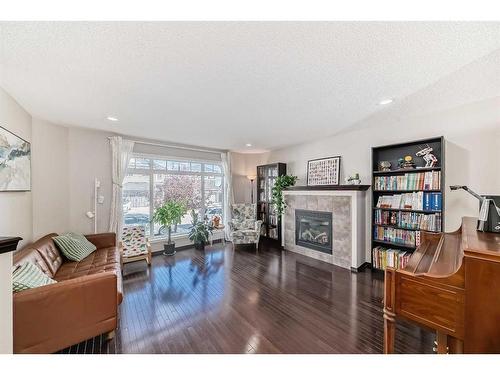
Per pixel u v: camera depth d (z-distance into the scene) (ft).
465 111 8.57
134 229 13.10
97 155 12.31
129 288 9.37
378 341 6.03
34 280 5.50
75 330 5.40
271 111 9.03
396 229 10.41
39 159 10.00
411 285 4.28
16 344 4.70
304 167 15.74
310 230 14.17
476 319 3.54
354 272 11.23
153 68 5.71
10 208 7.91
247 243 16.07
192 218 16.37
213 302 8.20
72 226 11.46
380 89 7.01
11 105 7.70
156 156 14.70
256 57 5.21
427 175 9.30
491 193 8.05
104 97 7.62
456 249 5.87
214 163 18.04
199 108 8.66
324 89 6.98
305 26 4.16
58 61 5.38
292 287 9.46
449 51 4.94
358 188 11.38
